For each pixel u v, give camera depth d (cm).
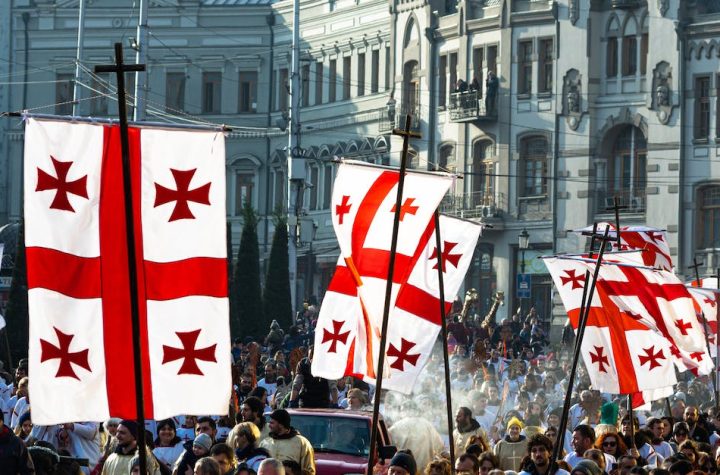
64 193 4628
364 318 6272
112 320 4631
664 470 5544
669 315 7488
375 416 5300
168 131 4691
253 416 6969
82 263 4622
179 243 4681
